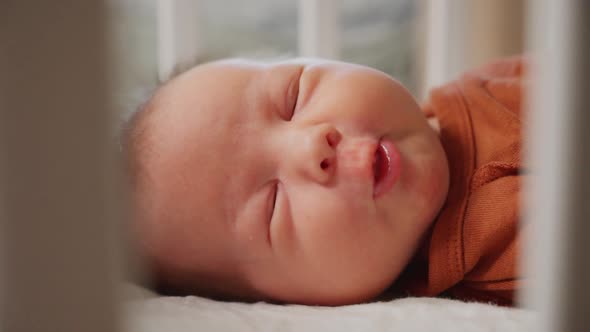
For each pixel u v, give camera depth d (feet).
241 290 1.42
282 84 1.43
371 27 2.32
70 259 0.73
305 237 1.36
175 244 1.40
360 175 1.35
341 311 1.25
